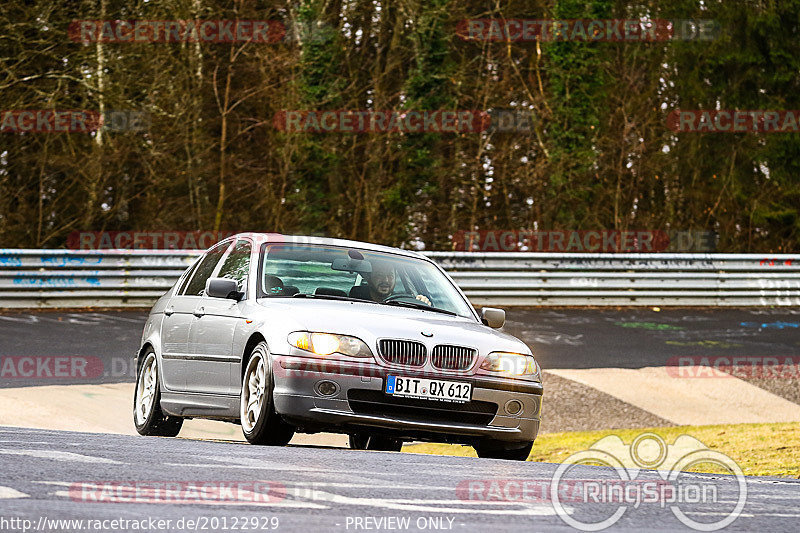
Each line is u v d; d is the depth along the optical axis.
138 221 86.19
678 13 118.00
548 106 102.56
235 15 93.88
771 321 56.41
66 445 15.01
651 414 35.12
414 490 12.05
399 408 18.53
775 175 116.44
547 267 59.34
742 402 37.16
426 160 103.06
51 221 82.44
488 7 104.56
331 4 101.31
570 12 105.44
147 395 23.02
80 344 40.25
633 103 110.00
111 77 79.94
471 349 19.14
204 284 22.08
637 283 60.59
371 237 100.19
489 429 19.02
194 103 87.31
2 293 49.66
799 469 28.14
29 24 75.44
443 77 101.25
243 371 19.58
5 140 79.94
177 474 12.14
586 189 103.69
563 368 40.62
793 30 120.50
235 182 93.56
